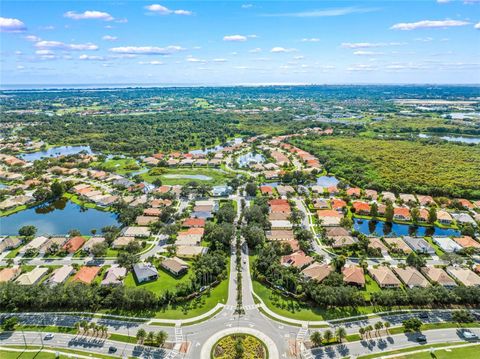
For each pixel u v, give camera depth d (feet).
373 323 421.59
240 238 623.36
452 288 488.44
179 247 595.88
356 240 617.21
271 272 505.66
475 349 382.83
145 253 589.73
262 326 416.26
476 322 424.05
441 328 414.62
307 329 411.75
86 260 568.41
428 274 517.14
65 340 393.50
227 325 417.28
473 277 503.61
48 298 444.14
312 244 617.21
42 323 419.74
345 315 435.12
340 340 393.29
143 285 499.51
